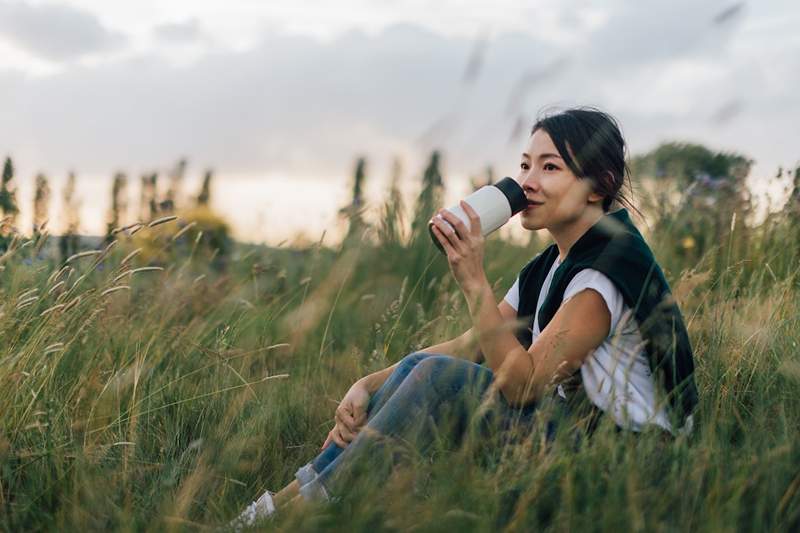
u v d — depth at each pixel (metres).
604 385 2.15
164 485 2.21
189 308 3.90
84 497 2.13
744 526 1.75
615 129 2.36
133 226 2.95
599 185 2.32
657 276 2.22
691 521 1.73
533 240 5.31
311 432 2.76
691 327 2.87
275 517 1.99
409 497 1.83
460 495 1.84
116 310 3.35
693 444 2.04
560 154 2.30
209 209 5.91
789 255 3.58
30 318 2.74
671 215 4.52
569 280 2.22
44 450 2.26
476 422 2.04
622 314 2.18
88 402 2.65
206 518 2.05
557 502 1.84
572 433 2.06
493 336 2.14
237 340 3.50
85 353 2.94
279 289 4.30
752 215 3.85
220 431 2.57
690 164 4.50
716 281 3.24
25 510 2.05
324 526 1.81
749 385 2.52
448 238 2.22
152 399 2.77
